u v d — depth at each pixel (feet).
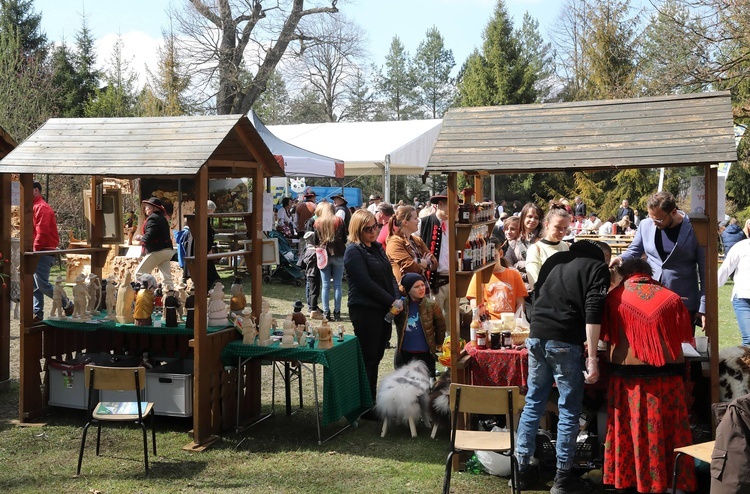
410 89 201.87
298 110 164.45
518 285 18.83
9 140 21.90
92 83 114.62
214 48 91.56
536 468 15.03
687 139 14.32
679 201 99.86
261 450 16.98
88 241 23.13
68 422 18.92
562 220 18.20
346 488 14.66
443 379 18.48
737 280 20.71
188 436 17.80
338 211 44.29
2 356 22.11
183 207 30.68
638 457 13.50
